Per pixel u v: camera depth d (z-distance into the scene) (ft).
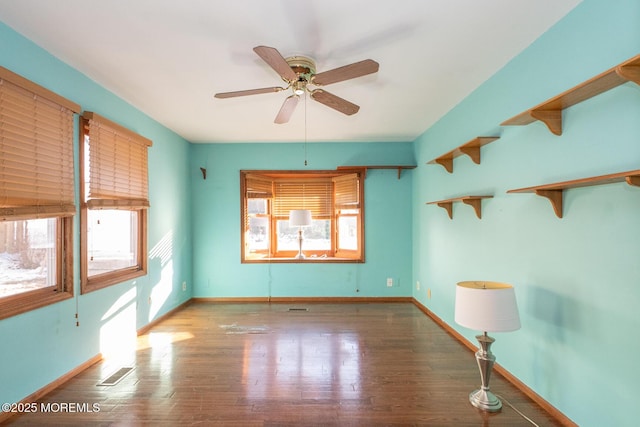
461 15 6.24
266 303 15.83
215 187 16.24
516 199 7.88
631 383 5.06
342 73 6.48
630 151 4.99
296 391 7.77
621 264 5.21
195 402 7.29
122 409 7.01
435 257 13.20
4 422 6.49
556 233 6.61
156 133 12.69
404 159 16.25
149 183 12.18
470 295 6.72
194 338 11.14
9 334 6.65
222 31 6.69
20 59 6.81
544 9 6.06
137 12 6.08
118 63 8.07
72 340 8.34
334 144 16.30
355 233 16.70
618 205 5.24
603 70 5.42
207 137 15.21
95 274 9.58
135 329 11.21
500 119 8.46
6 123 6.48
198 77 8.83
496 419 6.70
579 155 5.96
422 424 6.57
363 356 9.69
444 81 9.20
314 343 10.68
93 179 8.96
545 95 6.79
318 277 16.29
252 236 16.97
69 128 8.19
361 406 7.18
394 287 16.26
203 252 16.24
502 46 7.36
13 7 5.93
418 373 8.66
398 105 11.11
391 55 7.71
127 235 11.23
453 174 11.44
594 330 5.72
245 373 8.63
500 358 8.68
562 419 6.47
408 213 16.30
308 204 17.06
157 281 12.75
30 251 7.45
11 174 6.59
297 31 6.69
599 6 5.50
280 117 9.07
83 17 6.24
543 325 6.98
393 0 5.79
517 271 7.86
